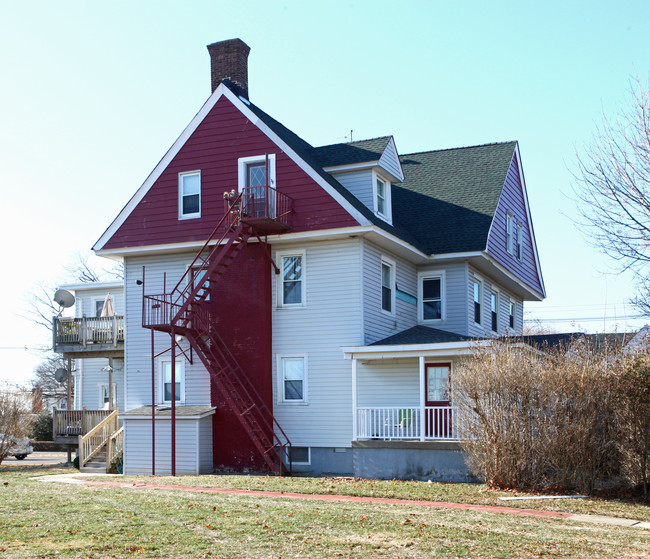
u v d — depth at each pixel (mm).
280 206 24703
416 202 31344
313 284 25141
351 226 23984
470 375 19359
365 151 27141
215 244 25719
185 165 26578
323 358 24766
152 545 12266
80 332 31656
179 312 23797
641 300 18266
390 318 26422
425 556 11906
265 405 24281
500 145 33844
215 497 16922
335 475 23734
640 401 17953
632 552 12438
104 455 27984
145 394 26797
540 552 12266
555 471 18531
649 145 17312
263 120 26078
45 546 12141
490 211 29359
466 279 28203
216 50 29875
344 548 12273
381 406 24906
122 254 27312
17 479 21703
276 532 13258
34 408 31203
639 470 17906
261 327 24875
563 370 18609
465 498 17297
